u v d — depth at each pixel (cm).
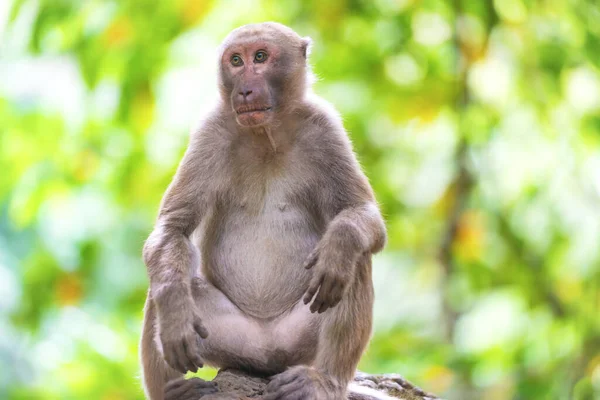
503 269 1648
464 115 1656
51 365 1778
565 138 1697
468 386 1494
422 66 1680
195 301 962
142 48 1611
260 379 967
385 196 1672
